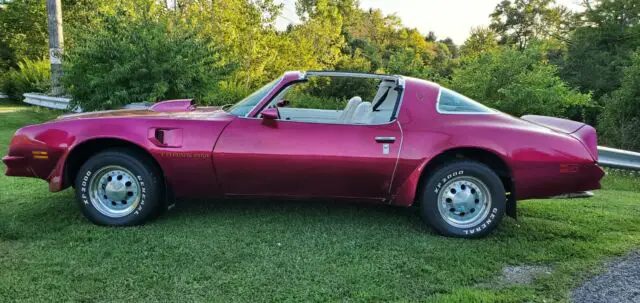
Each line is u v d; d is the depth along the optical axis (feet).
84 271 10.68
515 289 10.23
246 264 11.22
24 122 38.45
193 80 32.37
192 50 32.17
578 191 13.43
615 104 38.93
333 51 83.87
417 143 13.07
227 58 42.83
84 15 65.46
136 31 31.86
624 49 85.66
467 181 13.26
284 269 11.00
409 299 9.71
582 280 10.73
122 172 13.57
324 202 16.47
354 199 13.83
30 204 15.70
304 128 13.28
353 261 11.55
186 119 13.55
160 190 13.83
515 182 13.19
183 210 15.26
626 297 9.93
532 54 39.29
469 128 13.23
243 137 13.21
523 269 11.39
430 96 13.83
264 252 11.97
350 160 13.05
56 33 43.47
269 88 13.87
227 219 14.48
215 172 13.37
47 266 10.92
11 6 82.89
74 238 12.65
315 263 11.37
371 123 13.85
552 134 13.38
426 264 11.46
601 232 14.08
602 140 38.68
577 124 14.47
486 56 39.99
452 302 9.50
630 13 88.22
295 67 63.98
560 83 39.01
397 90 14.01
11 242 12.35
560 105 39.29
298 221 14.47
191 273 10.68
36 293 9.67
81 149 13.80
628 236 13.67
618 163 24.43
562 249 12.55
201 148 13.16
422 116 13.47
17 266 10.89
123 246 12.16
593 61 74.02
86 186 13.50
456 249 12.47
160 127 13.33
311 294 9.84
